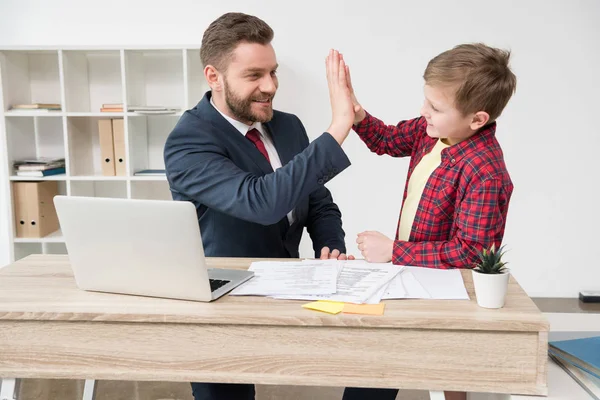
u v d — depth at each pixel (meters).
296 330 1.16
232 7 3.62
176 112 3.42
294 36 3.64
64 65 3.38
